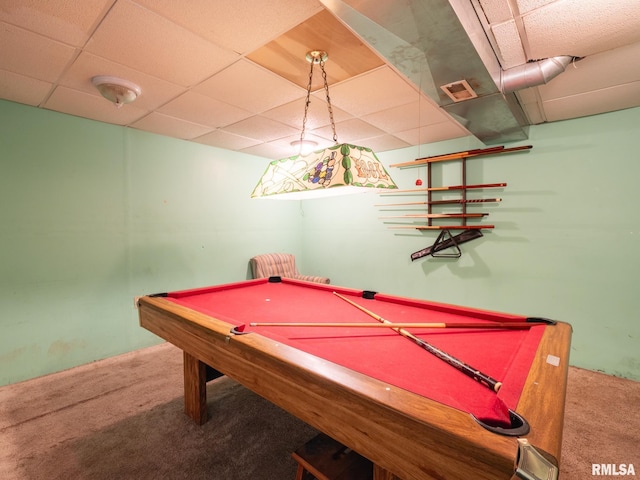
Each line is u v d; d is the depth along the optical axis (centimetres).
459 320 171
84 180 284
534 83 186
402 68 168
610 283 265
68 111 268
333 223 464
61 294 271
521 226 305
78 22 154
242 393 233
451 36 139
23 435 182
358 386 92
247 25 158
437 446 73
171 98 244
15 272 249
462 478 69
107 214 298
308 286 267
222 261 398
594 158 270
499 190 317
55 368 268
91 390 235
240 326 148
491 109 223
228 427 191
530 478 57
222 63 194
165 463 161
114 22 155
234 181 410
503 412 77
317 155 173
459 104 214
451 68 167
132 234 316
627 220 258
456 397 91
